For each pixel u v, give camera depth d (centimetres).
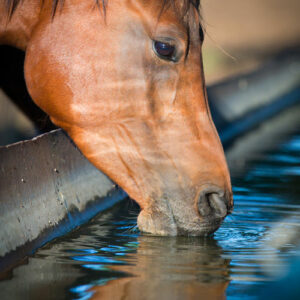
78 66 679
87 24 677
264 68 2442
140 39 665
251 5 5388
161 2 664
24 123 1258
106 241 713
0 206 642
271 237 741
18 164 702
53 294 525
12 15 716
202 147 674
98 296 522
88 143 700
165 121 673
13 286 546
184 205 680
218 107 1792
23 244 658
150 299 517
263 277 587
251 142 1588
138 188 696
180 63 667
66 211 800
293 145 1527
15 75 845
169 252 665
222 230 768
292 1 5553
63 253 660
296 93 2661
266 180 1097
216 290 545
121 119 680
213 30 4419
